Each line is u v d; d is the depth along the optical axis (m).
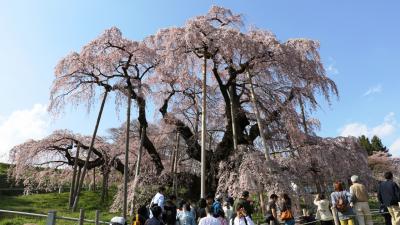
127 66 18.67
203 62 17.19
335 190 9.20
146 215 7.53
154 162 20.22
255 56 16.61
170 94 21.20
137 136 23.69
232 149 17.56
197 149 19.30
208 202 8.77
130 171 23.39
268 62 17.41
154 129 24.59
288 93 18.91
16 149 21.69
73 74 19.12
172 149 23.97
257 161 15.02
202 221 7.38
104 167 24.12
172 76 20.53
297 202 13.84
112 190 32.66
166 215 8.66
